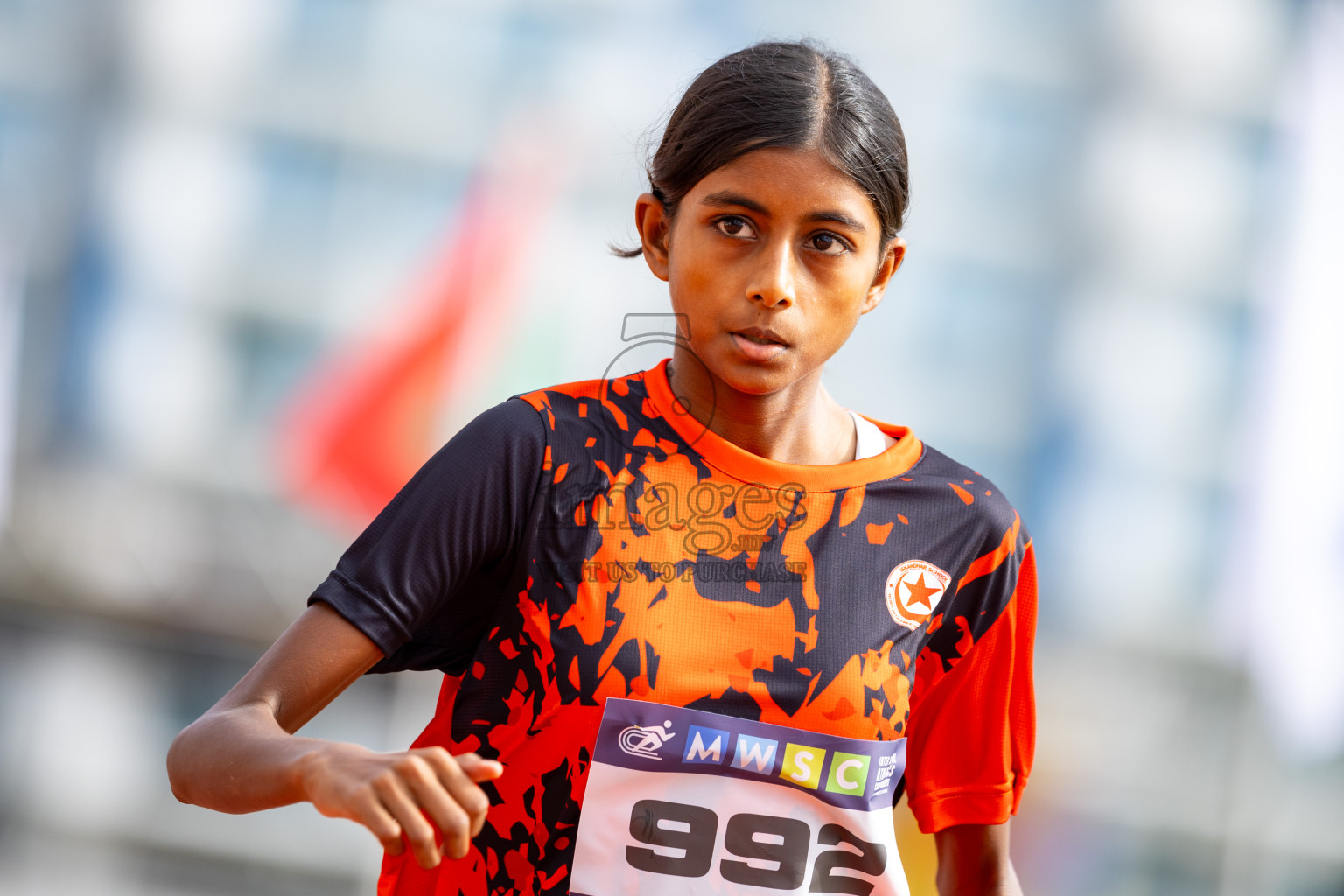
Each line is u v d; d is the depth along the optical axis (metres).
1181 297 31.25
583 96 29.75
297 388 29.20
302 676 3.65
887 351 31.06
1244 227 31.33
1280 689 30.34
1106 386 31.05
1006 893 4.50
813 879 3.83
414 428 25.44
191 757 3.47
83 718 30.59
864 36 30.88
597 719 3.71
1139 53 31.17
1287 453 29.67
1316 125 30.94
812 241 3.82
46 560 29.27
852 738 3.85
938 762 4.52
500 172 26.58
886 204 3.94
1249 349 31.06
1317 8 31.06
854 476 4.09
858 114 3.86
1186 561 31.05
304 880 30.73
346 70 30.45
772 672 3.80
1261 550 29.86
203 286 30.09
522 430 3.88
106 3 29.86
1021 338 31.25
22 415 29.48
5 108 29.64
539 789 3.75
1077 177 31.23
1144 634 31.08
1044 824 31.16
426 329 25.42
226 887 30.62
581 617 3.76
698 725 3.73
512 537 3.85
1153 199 31.25
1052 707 31.20
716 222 3.83
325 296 30.16
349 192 30.38
